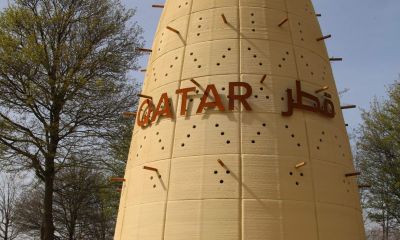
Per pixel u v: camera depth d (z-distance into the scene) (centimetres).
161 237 1570
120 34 3269
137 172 1792
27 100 2778
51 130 2845
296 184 1586
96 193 4100
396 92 4100
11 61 2728
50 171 2902
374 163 4050
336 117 1859
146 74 2075
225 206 1526
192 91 1736
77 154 3091
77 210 4762
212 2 1917
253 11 1867
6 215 5419
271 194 1544
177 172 1630
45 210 2867
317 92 1803
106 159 3256
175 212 1574
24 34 2955
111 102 3161
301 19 1956
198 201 1554
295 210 1546
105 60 3109
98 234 5341
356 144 4197
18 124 2788
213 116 1661
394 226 4059
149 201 1664
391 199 3875
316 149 1681
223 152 1599
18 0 3000
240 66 1738
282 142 1628
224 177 1564
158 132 1756
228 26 1830
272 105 1678
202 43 1828
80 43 3066
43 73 2928
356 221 1708
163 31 2038
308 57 1870
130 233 1691
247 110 1653
